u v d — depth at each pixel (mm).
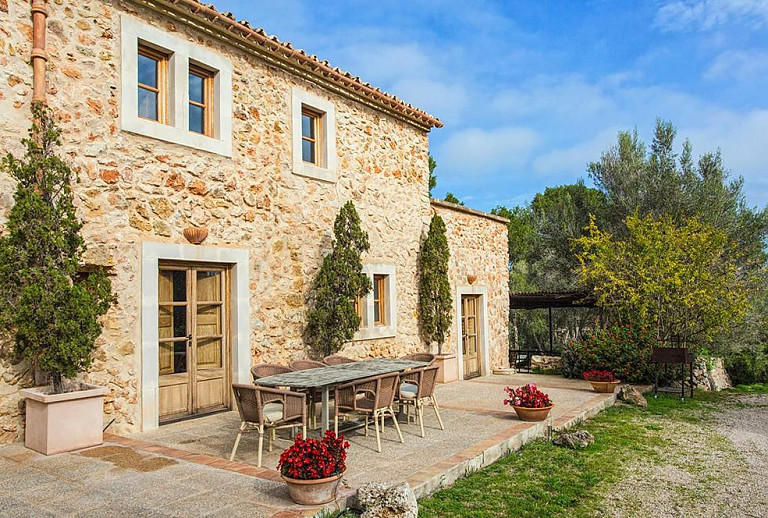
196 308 6684
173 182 6375
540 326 22047
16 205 4793
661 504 4527
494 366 12836
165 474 4230
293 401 4801
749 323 14117
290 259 7801
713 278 11508
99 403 5121
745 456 6016
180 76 6523
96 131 5695
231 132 7090
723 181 16344
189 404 6531
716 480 5160
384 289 9805
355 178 9141
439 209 11344
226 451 5074
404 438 5824
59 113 5422
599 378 9453
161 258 6160
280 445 5312
